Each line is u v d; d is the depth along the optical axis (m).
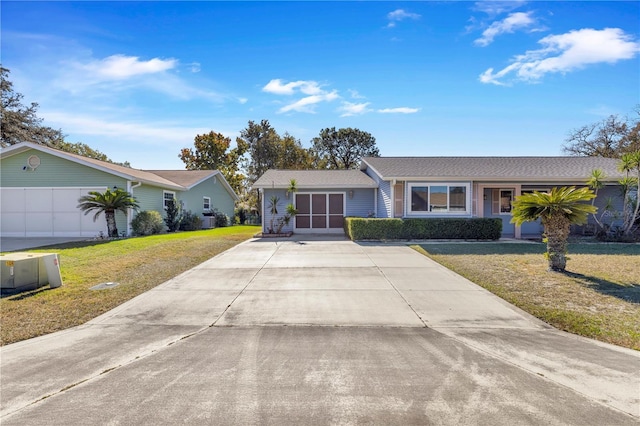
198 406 2.99
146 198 18.25
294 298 6.49
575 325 5.03
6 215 16.64
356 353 4.14
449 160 18.33
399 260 9.96
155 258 10.23
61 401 3.09
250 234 17.53
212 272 8.59
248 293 6.82
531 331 4.91
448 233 14.18
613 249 11.59
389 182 15.55
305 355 4.09
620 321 5.13
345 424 2.72
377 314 5.62
